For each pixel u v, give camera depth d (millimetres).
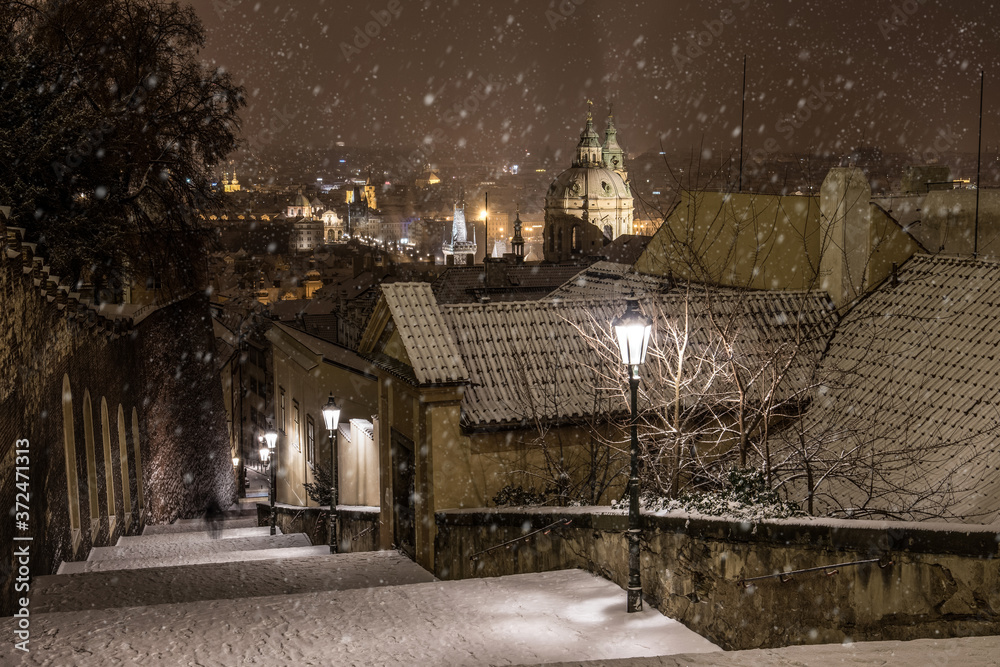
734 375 14812
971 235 23078
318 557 16609
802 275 21766
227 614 10086
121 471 26734
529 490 16656
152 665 8078
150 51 29156
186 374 37062
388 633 9289
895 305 19297
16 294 14406
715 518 9562
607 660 7207
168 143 30062
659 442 15586
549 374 17359
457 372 16469
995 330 17109
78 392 20156
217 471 41531
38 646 8680
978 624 7562
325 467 28969
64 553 18016
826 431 15148
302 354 32500
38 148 22750
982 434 14969
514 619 9961
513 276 64438
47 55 25578
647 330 10500
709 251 24641
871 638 8188
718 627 9469
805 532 8664
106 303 32750
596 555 12188
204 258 35875
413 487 17375
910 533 7914
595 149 134500
